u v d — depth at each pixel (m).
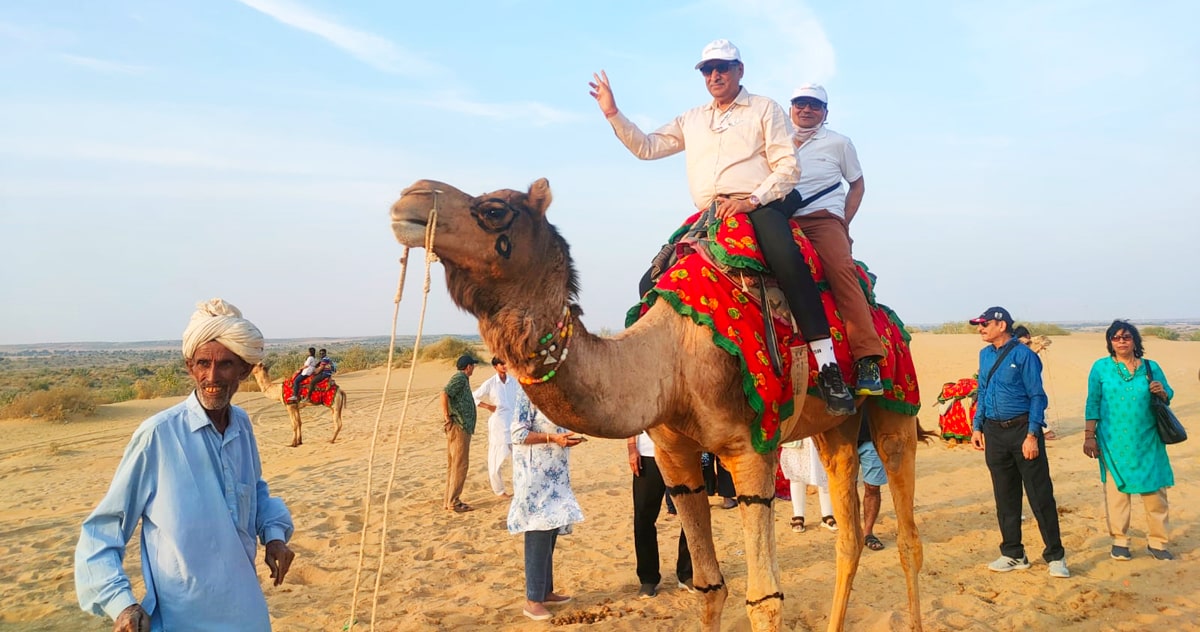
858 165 5.60
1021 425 6.67
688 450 4.36
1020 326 12.29
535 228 3.40
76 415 25.89
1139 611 5.71
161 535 3.07
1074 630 5.43
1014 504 6.77
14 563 8.07
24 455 18.44
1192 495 8.97
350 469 14.05
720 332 3.95
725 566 7.30
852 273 4.79
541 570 6.05
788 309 4.32
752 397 3.92
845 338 4.67
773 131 4.47
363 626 5.92
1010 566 6.77
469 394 10.13
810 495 10.09
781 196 4.38
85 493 13.12
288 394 17.89
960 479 10.67
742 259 4.15
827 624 5.75
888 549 7.58
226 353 3.21
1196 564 6.62
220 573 3.09
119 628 2.79
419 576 7.20
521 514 6.04
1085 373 22.55
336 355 50.22
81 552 2.94
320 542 8.59
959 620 5.65
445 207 3.21
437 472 13.28
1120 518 6.86
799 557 7.41
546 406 3.58
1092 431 7.07
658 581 6.49
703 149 4.67
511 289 3.38
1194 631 5.33
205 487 3.14
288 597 6.69
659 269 4.68
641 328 3.96
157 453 3.09
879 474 7.55
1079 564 6.84
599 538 8.47
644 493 6.35
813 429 4.69
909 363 5.38
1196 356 25.73
